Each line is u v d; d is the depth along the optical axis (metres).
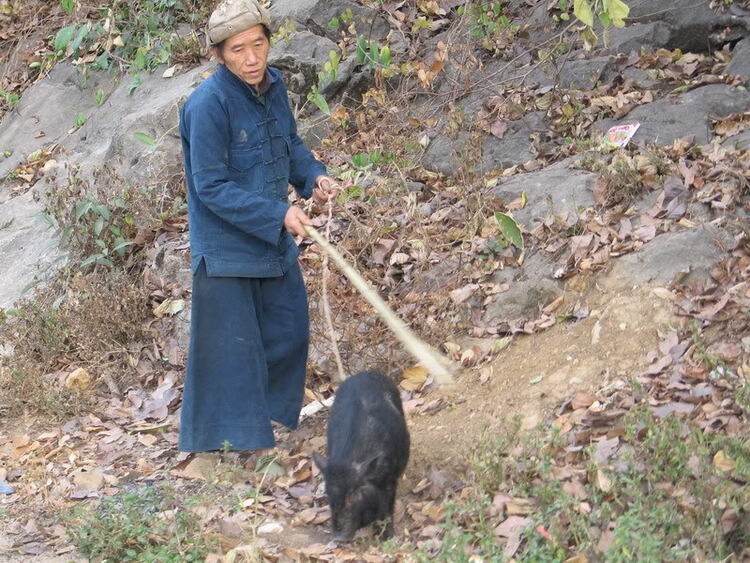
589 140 7.05
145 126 8.38
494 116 7.65
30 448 5.82
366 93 8.14
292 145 5.31
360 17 8.92
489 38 8.39
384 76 8.08
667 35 7.92
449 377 4.61
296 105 8.32
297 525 4.70
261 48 4.81
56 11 10.83
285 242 5.27
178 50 9.35
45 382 6.41
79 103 9.69
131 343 6.77
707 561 3.82
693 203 5.97
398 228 6.87
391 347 5.98
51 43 10.48
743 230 5.61
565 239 6.14
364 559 4.24
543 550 4.02
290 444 5.50
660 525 4.05
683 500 4.12
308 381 6.10
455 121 7.43
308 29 8.90
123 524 4.61
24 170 9.13
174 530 4.53
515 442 4.82
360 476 4.27
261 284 5.24
